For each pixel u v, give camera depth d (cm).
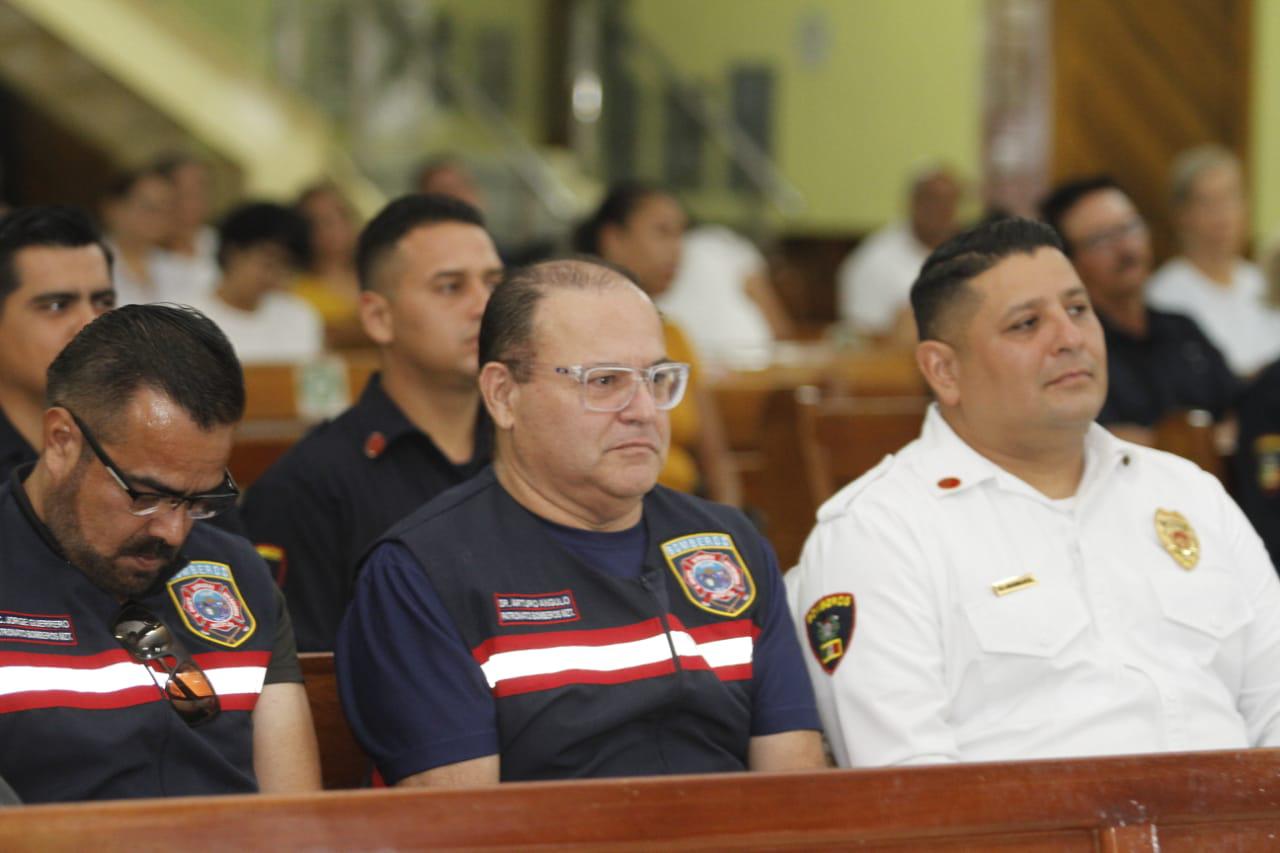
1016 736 335
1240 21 1373
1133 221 609
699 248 962
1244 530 368
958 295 355
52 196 1454
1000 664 338
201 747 284
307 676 330
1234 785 253
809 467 541
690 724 307
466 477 422
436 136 1549
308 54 1447
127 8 1309
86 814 210
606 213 738
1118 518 357
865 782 240
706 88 1708
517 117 1658
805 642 347
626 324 309
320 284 1021
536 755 294
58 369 279
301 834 216
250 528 412
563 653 299
